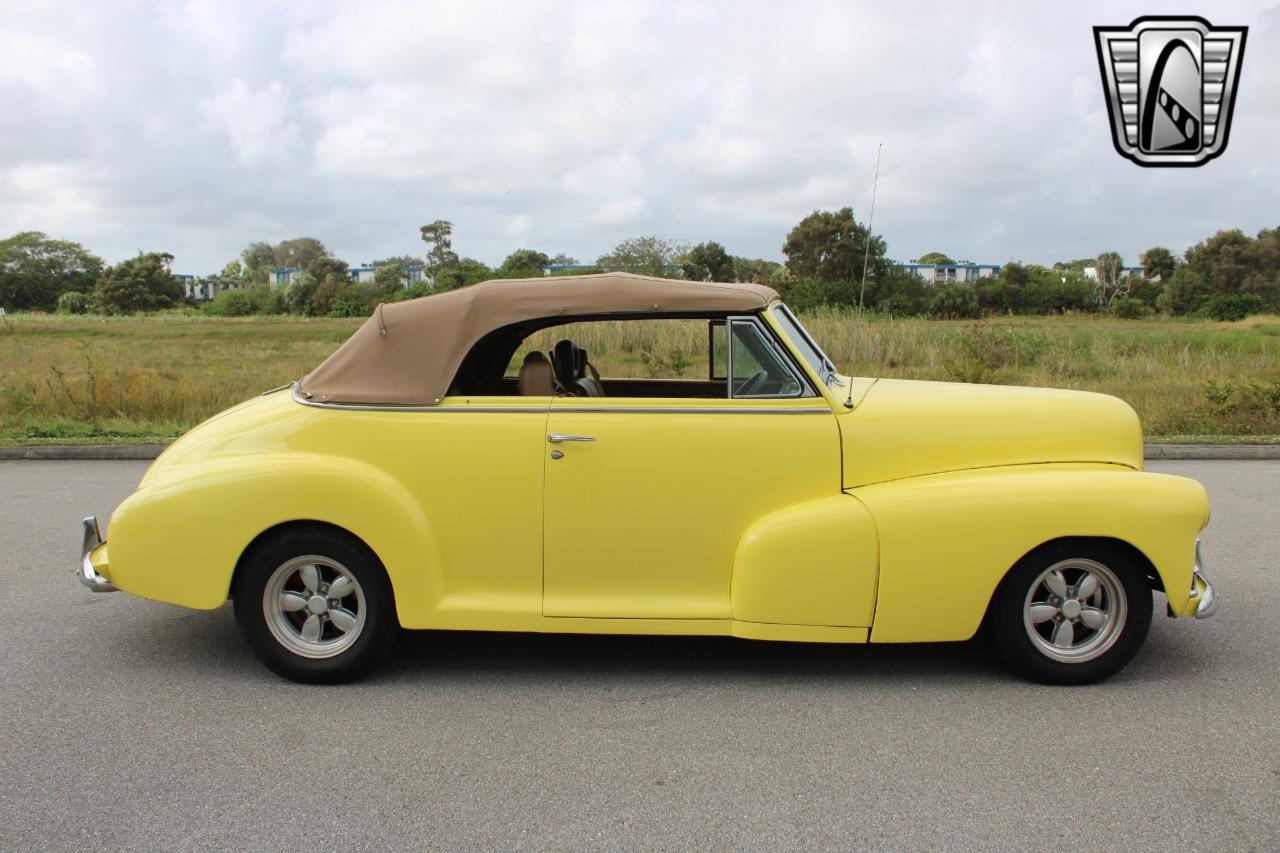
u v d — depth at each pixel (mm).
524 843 2746
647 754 3322
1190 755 3271
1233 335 24266
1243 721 3551
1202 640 4457
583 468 3850
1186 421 11367
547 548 3900
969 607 3775
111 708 3762
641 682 4012
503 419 3883
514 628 3922
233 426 4059
